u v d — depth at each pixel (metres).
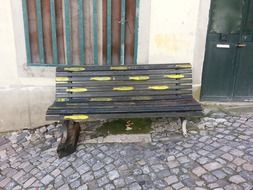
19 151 3.77
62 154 3.46
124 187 2.90
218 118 4.14
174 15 3.97
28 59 4.05
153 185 2.90
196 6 3.96
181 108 3.50
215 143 3.51
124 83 3.84
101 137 3.80
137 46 4.09
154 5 3.92
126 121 4.16
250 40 4.30
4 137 4.13
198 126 3.96
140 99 3.79
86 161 3.35
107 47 4.11
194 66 4.23
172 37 4.07
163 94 3.84
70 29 4.05
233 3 4.16
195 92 4.36
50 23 4.04
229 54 4.36
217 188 2.77
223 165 3.07
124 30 4.05
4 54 3.97
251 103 4.51
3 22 3.86
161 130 3.91
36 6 3.91
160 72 3.87
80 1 3.91
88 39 4.12
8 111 4.18
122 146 3.58
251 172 2.94
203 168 3.06
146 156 3.36
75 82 3.81
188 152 3.37
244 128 3.85
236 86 4.48
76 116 3.41
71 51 4.14
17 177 3.26
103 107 3.56
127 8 3.98
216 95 4.48
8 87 4.09
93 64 4.20
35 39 4.06
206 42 4.29
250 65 4.41
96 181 3.02
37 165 3.40
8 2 3.80
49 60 4.17
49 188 3.01
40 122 4.28
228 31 4.25
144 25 3.99
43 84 4.13
